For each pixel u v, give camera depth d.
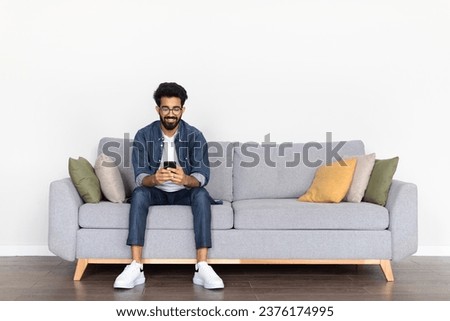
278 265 3.38
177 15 3.77
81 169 2.97
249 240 2.89
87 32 3.74
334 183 3.11
